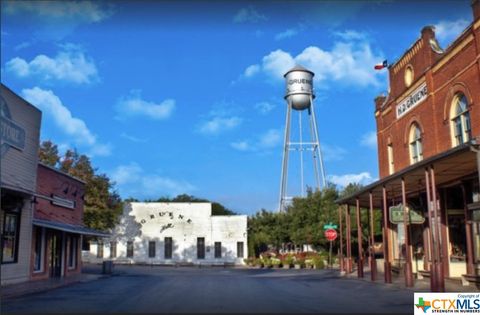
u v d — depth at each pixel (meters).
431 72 21.97
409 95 24.48
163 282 22.09
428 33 22.25
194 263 53.47
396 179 19.16
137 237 54.16
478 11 18.03
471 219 18.81
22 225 21.92
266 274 30.17
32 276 23.11
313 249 47.06
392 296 14.68
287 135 51.72
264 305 12.43
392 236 26.92
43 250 24.66
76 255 30.33
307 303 12.89
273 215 51.84
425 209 22.58
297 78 49.97
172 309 11.76
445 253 20.77
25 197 21.72
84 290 18.36
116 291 17.69
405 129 24.92
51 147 46.66
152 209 54.66
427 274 21.30
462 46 19.28
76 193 30.08
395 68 26.56
